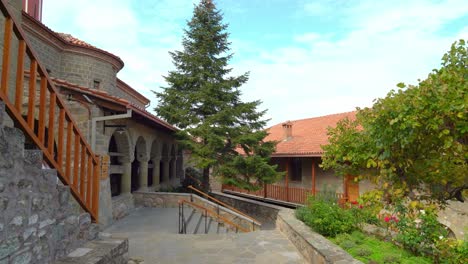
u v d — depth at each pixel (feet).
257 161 44.91
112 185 39.73
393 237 21.06
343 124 15.72
